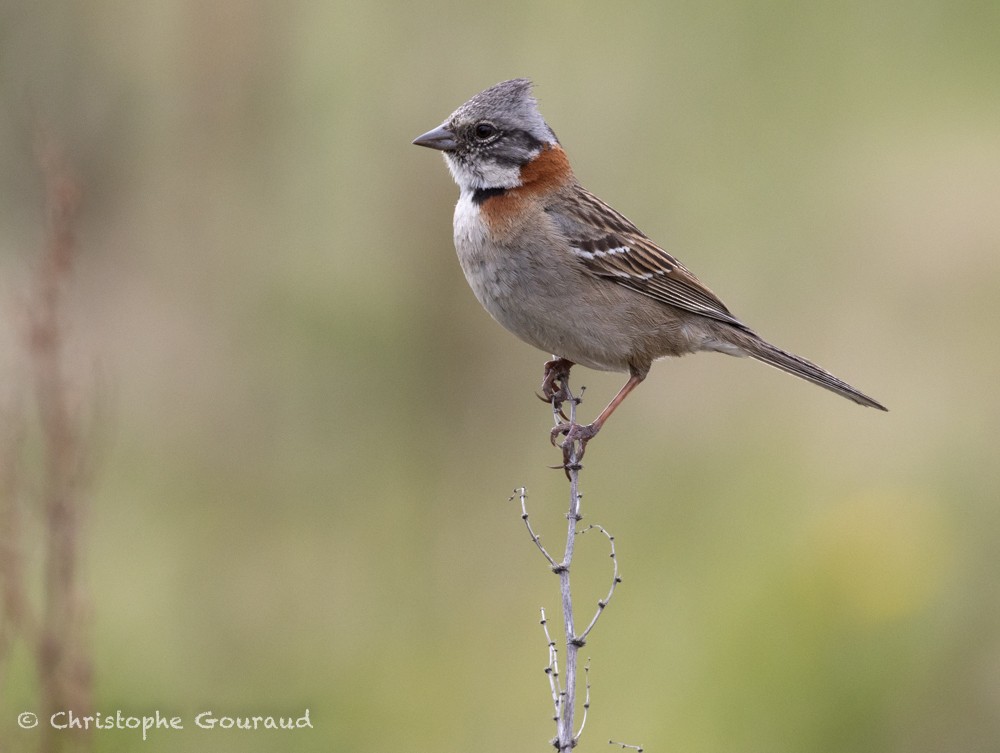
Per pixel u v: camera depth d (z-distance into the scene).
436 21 15.37
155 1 15.96
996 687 10.86
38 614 8.09
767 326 14.88
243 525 12.75
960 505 12.45
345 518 12.87
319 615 11.74
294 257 14.74
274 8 15.62
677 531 12.45
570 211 9.40
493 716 10.88
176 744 10.17
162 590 11.85
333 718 10.80
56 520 7.25
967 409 13.85
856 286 15.20
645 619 11.49
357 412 13.84
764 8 16.38
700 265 15.30
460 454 13.44
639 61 15.80
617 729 10.69
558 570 6.80
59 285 7.81
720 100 15.91
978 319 14.84
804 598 11.30
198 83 15.74
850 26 17.02
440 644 11.48
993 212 15.55
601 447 13.39
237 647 11.34
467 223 9.46
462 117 9.43
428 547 12.48
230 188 15.48
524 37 15.48
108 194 15.77
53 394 7.39
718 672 10.94
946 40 17.55
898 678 10.88
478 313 13.90
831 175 16.19
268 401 13.89
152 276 15.08
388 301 14.13
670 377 13.94
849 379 14.30
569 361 9.84
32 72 15.81
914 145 16.73
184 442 13.61
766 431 13.63
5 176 15.31
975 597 11.40
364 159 15.09
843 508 12.06
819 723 10.66
